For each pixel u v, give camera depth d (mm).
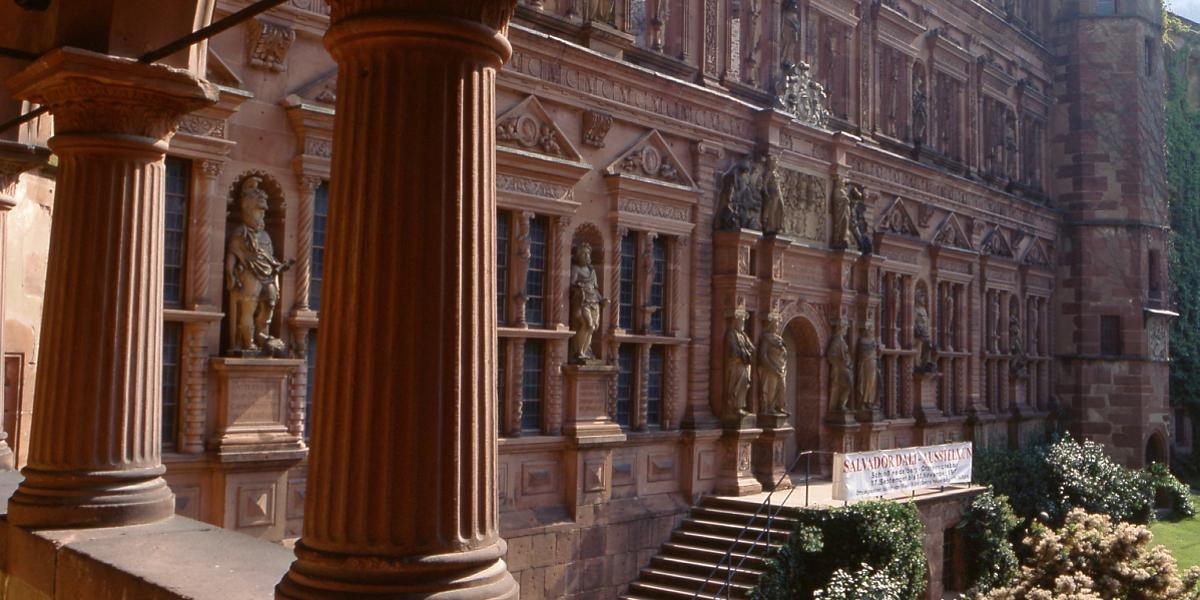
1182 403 51375
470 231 5137
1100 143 45750
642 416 23891
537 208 21141
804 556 23047
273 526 16531
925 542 26281
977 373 38375
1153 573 22281
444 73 5066
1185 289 51781
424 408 4945
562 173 21469
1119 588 22266
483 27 5141
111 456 8703
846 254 29938
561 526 21344
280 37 16828
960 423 37188
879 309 32219
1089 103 46000
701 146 25484
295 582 5059
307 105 17031
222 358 15969
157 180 9070
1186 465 51094
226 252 16453
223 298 16500
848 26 32188
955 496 27781
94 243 8672
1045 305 44906
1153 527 38438
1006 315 41062
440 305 5000
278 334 17000
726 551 22938
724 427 25547
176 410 15891
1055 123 46906
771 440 26672
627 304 23922
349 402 4984
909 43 35375
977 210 38781
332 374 5074
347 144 5125
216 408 16125
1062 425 44656
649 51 24453
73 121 8664
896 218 33625
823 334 29766
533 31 20797
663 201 24391
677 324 24812
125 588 6953
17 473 12312
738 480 25406
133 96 8633
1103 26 45969
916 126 35625
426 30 4965
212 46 16219
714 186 26031
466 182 5125
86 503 8453
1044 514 33469
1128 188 45438
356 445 4949
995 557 28766
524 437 21016
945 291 36719
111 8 8516
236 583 6758
